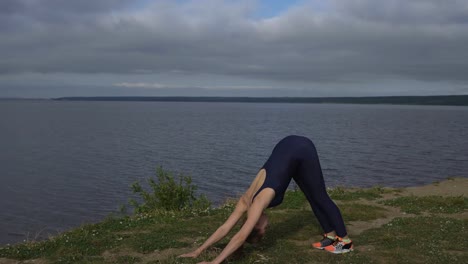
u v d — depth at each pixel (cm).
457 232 758
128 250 675
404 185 2905
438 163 4106
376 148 5488
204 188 2909
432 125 11444
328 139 6831
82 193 3002
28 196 2939
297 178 636
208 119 14912
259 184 596
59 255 652
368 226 843
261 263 600
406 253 640
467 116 19275
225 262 593
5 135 7938
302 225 824
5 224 2266
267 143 6272
